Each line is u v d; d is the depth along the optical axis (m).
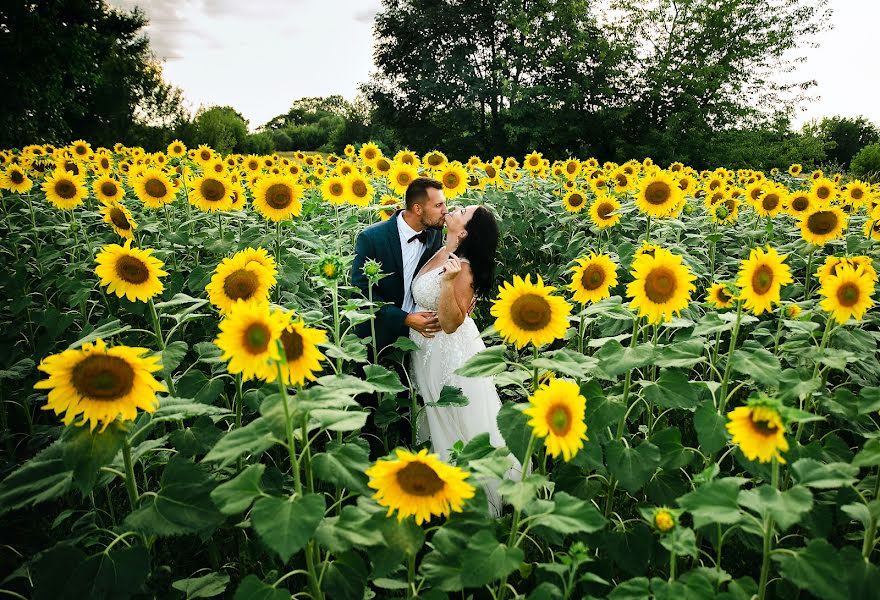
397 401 3.77
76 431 1.97
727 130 33.81
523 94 34.97
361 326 4.02
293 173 9.63
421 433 4.08
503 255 7.86
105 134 37.94
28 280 5.92
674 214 5.92
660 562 2.65
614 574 2.87
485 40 41.38
